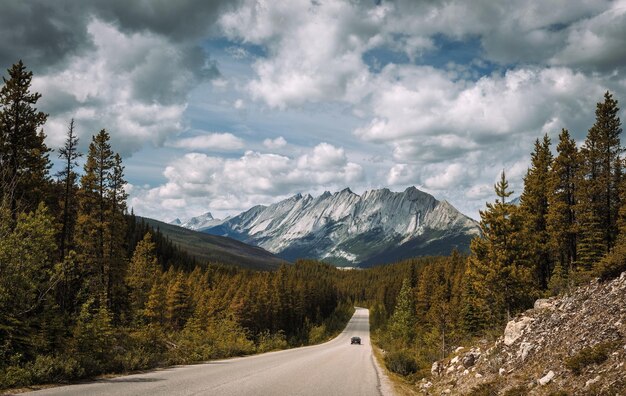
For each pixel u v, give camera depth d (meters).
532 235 43.59
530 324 18.70
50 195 33.09
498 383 15.02
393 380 24.56
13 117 29.58
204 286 105.50
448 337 45.44
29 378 13.62
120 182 40.50
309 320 119.88
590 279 20.22
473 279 38.09
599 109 42.91
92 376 16.31
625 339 11.56
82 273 33.56
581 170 42.53
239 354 36.62
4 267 16.58
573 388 10.97
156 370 19.31
